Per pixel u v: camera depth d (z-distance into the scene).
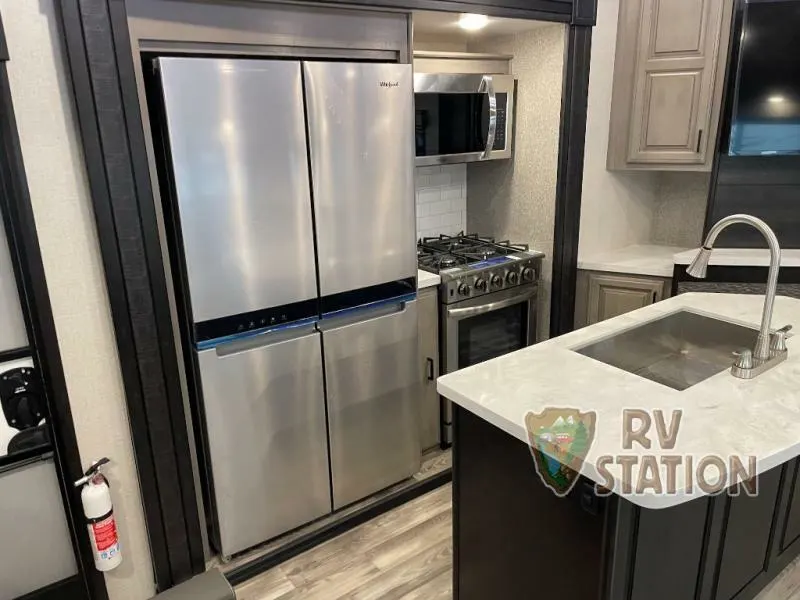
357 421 2.50
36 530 1.84
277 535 2.40
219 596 2.11
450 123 2.91
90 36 1.64
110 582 2.08
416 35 3.12
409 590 2.20
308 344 2.26
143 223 1.83
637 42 3.12
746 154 3.04
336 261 2.25
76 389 1.87
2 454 1.74
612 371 1.75
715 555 1.68
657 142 3.21
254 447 2.23
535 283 3.25
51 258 1.74
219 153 1.90
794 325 2.05
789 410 1.49
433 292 2.82
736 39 2.88
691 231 3.64
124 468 2.02
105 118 1.71
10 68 1.59
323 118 2.08
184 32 1.83
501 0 2.52
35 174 1.67
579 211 3.23
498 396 1.61
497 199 3.47
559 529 1.51
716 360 2.19
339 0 2.07
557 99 3.01
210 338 2.02
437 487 2.83
